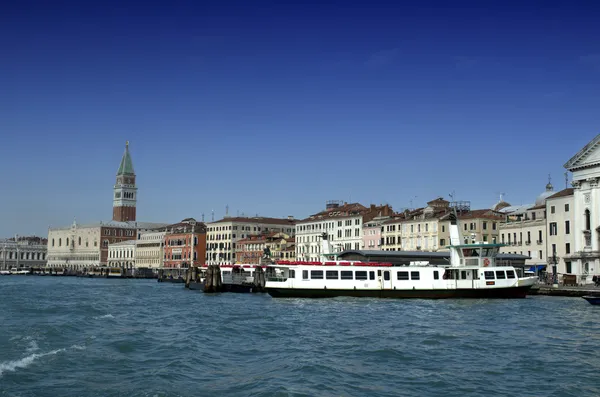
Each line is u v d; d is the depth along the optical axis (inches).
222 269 4350.4
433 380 1133.7
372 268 2925.7
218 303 2952.8
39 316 2193.7
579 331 1764.3
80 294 3818.9
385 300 2824.8
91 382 1087.0
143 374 1157.7
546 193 5054.1
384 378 1150.3
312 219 6471.5
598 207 3843.5
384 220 5629.9
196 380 1123.9
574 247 4003.4
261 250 7140.8
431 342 1552.7
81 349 1401.3
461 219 4886.8
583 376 1173.1
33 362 1242.0
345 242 5999.0
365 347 1472.7
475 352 1416.1
